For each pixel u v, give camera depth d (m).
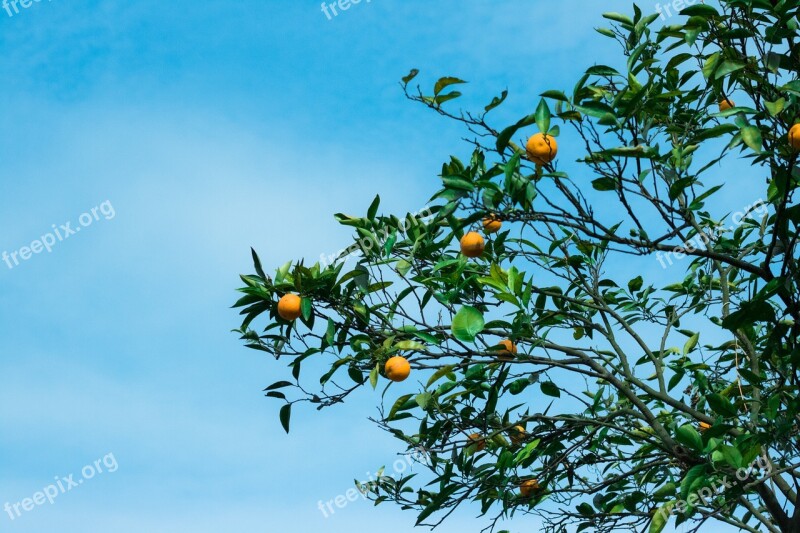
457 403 5.30
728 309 5.93
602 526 5.69
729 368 6.04
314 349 4.88
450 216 4.54
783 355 4.60
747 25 4.30
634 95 4.12
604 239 4.38
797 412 4.57
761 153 3.95
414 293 4.88
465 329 4.33
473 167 4.60
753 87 4.51
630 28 4.80
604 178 4.35
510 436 5.33
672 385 5.37
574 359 5.09
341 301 4.86
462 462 5.18
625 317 6.12
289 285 4.70
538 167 4.23
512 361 4.90
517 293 4.46
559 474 5.84
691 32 4.32
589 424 5.13
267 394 5.08
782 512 5.07
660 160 4.24
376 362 4.92
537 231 5.10
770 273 4.69
